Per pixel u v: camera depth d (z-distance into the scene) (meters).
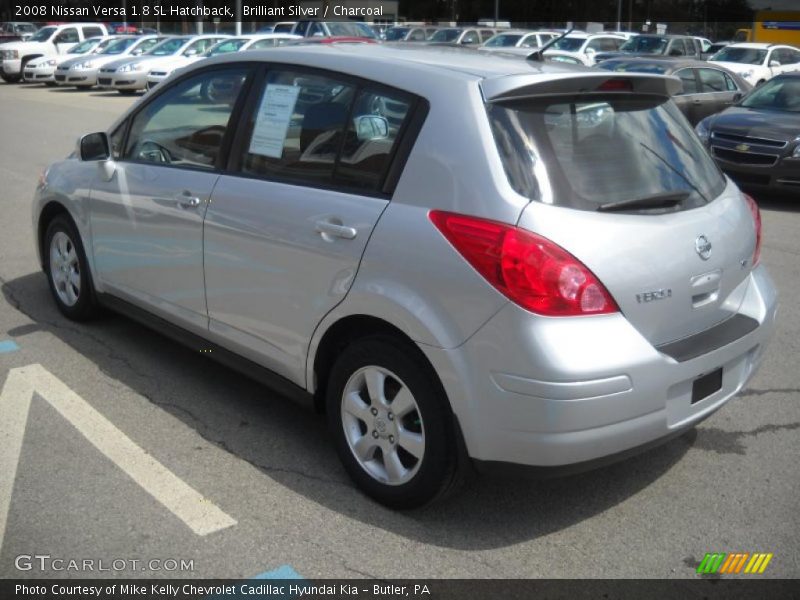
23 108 19.98
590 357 2.96
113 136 5.00
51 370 4.84
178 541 3.27
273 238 3.75
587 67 3.76
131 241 4.71
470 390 3.08
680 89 3.83
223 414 4.36
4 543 3.22
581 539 3.38
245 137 4.08
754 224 3.86
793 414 4.54
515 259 2.95
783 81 11.54
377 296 3.29
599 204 3.15
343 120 3.64
